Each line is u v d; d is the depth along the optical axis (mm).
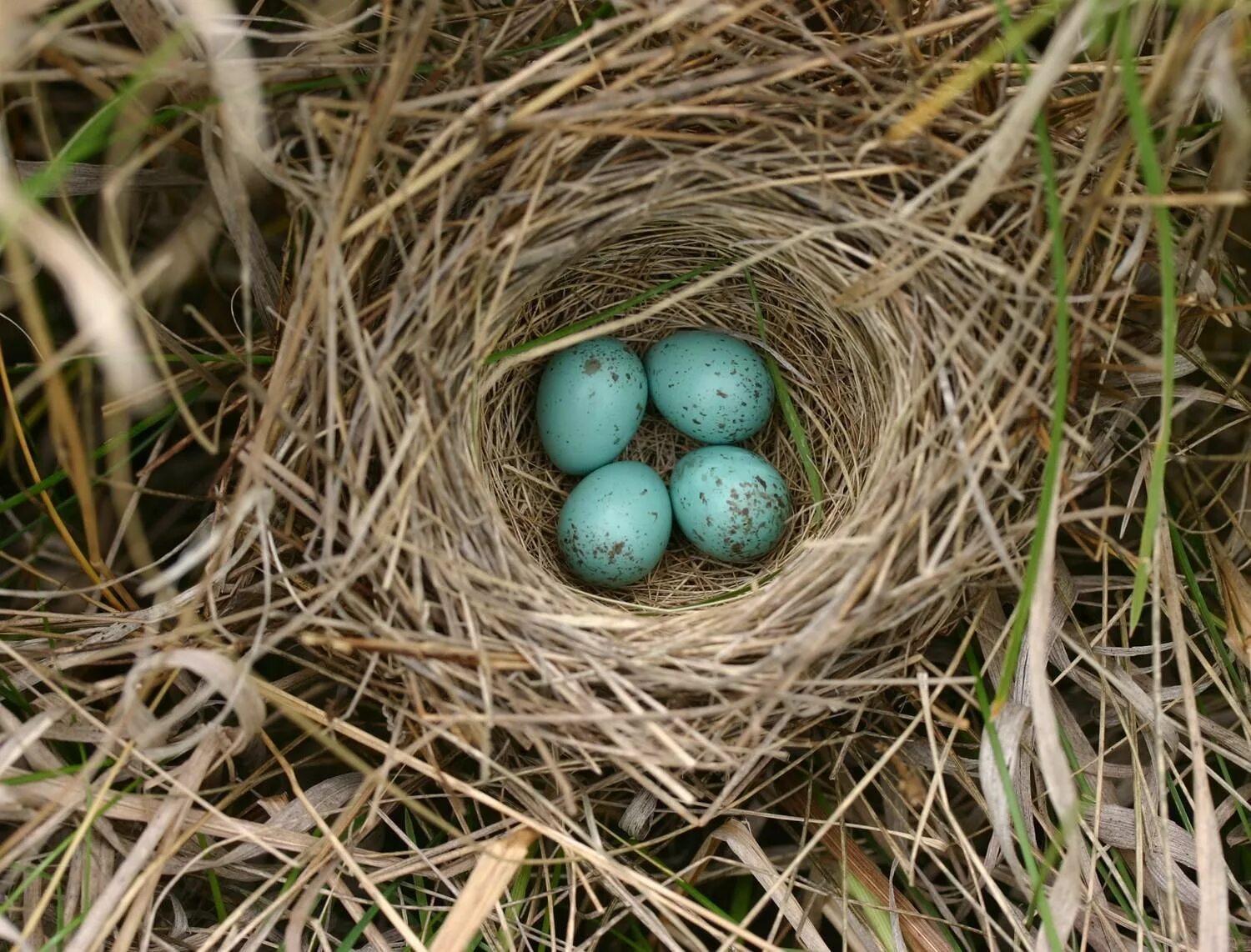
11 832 253
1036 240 242
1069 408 245
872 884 250
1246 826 248
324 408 245
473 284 246
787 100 242
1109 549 257
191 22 222
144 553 246
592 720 235
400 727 240
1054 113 245
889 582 242
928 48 246
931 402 246
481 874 235
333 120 229
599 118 244
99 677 258
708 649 243
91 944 228
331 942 248
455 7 252
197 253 257
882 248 250
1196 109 245
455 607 242
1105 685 252
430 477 244
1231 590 256
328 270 236
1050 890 240
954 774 254
